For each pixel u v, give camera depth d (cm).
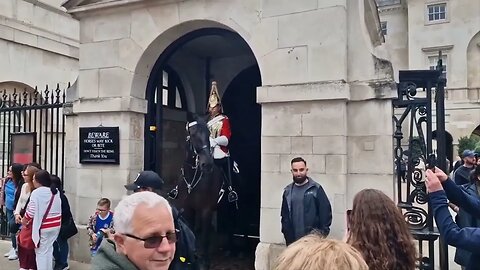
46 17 1426
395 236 240
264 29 631
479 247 276
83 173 757
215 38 834
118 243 215
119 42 739
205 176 630
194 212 650
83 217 752
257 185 959
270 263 597
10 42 1294
